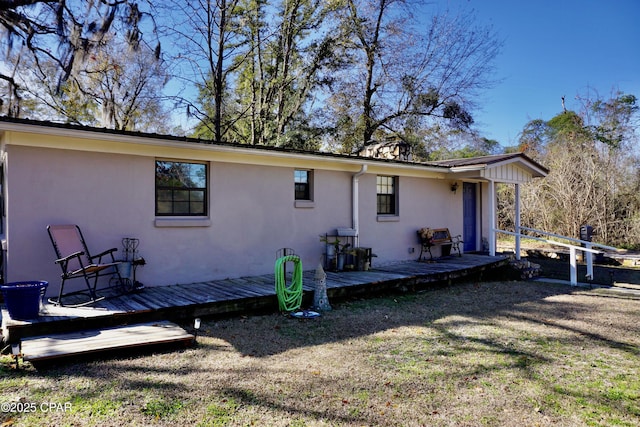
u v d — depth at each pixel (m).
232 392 3.45
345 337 5.10
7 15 10.98
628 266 12.42
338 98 18.77
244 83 19.70
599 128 18.25
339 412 3.14
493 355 4.53
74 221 5.91
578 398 3.48
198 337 4.99
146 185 6.57
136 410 3.10
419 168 10.14
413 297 7.73
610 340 5.17
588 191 15.75
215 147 6.81
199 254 7.12
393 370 4.02
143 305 5.36
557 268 12.04
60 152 5.80
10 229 5.42
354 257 8.87
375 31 18.69
